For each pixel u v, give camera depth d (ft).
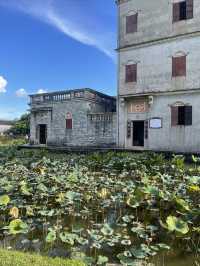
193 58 75.82
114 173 42.91
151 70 82.74
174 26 78.95
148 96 81.87
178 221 20.40
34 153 69.46
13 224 21.39
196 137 74.79
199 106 74.74
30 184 32.60
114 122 88.84
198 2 75.51
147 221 24.52
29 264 15.92
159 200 26.50
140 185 31.19
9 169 44.39
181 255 19.76
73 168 43.78
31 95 107.65
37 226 23.45
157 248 19.10
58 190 30.68
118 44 89.66
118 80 89.35
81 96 94.89
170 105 79.15
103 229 20.92
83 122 94.58
